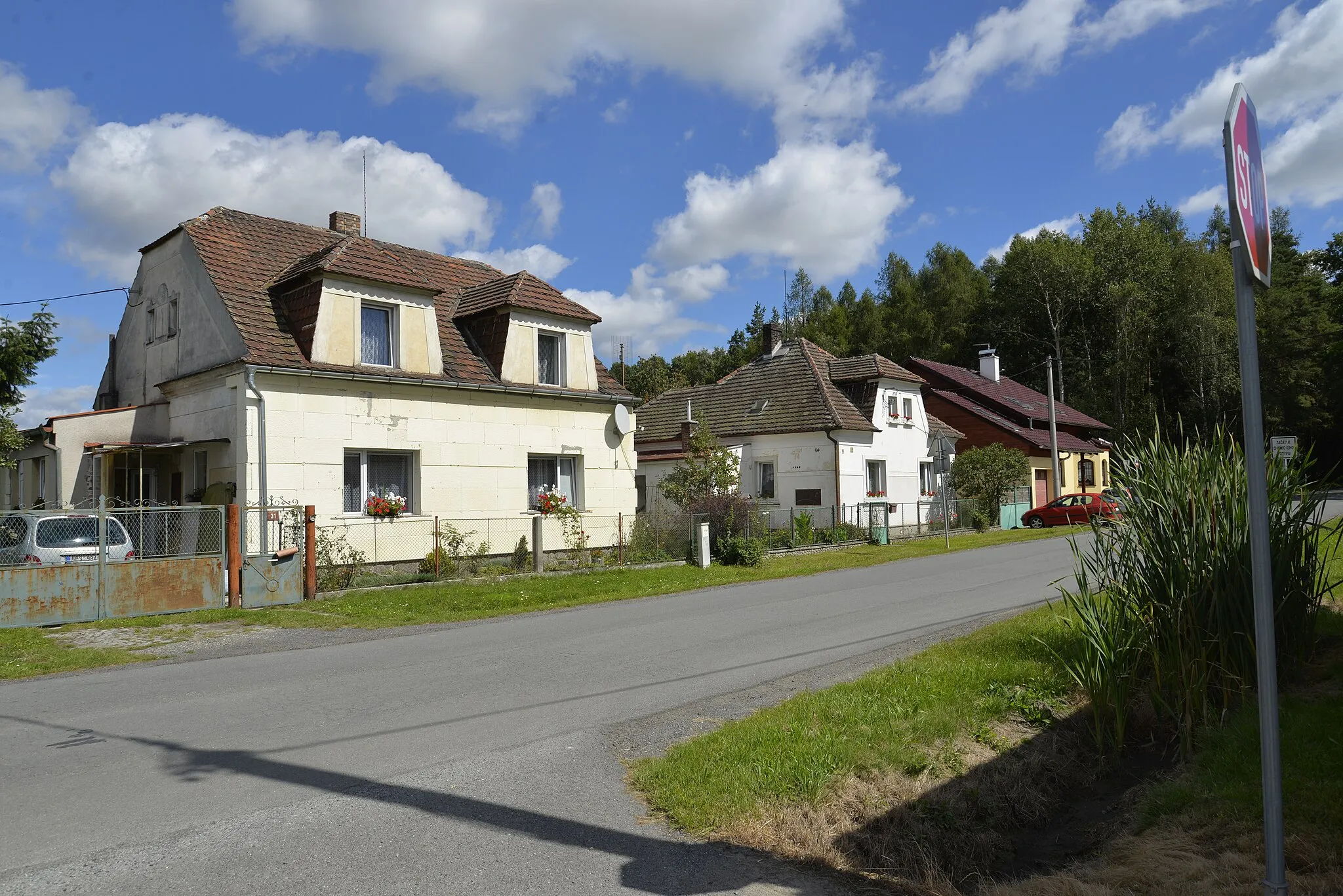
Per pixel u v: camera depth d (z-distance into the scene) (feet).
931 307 232.12
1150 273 192.75
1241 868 13.61
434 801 17.43
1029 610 39.14
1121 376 187.42
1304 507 22.77
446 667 30.60
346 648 34.91
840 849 16.08
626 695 26.17
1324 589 23.62
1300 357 182.19
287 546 49.93
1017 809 19.24
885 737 20.61
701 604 46.60
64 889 13.39
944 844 17.21
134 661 32.73
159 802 17.29
